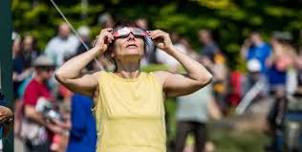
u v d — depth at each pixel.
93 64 10.97
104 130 7.94
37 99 13.28
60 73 8.03
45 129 13.35
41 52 21.06
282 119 17.94
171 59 19.34
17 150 13.72
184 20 26.59
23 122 13.83
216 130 20.36
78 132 11.18
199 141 16.41
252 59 24.08
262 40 26.86
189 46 23.41
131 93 7.99
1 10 8.95
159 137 7.93
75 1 25.64
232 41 27.17
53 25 24.97
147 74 8.13
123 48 8.05
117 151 7.84
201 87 8.19
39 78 13.38
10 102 8.93
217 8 26.84
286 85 22.69
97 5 25.78
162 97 8.07
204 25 26.78
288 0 27.45
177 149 16.38
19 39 17.16
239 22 27.36
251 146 18.83
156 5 26.50
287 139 17.80
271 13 27.33
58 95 15.73
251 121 20.86
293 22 27.44
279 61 22.89
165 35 8.19
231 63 26.84
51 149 13.10
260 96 23.39
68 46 18.94
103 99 7.99
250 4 27.34
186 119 16.30
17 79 16.09
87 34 20.12
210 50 22.69
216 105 22.03
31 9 24.83
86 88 8.10
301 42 26.91
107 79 8.06
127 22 8.18
